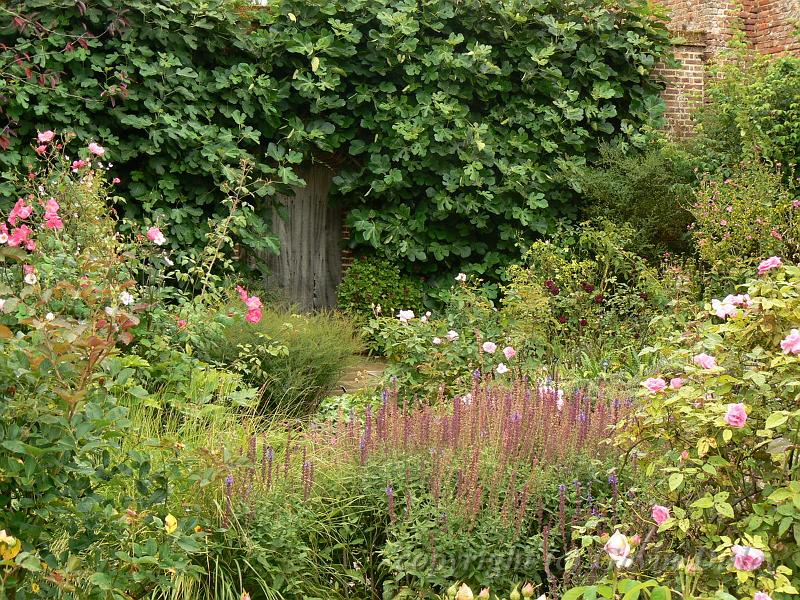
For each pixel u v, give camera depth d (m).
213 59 8.89
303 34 9.05
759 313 2.88
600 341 7.24
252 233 8.96
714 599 2.33
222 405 4.86
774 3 11.16
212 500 3.50
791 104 8.98
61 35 7.93
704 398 2.79
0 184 7.71
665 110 10.36
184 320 5.37
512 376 5.73
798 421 2.60
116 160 8.29
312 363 6.38
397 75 9.47
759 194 8.11
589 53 9.85
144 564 2.80
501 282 9.65
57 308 3.86
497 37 9.66
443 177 9.26
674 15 11.59
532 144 9.66
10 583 2.40
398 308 9.22
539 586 3.31
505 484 3.66
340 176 9.45
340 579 3.65
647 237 9.09
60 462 2.57
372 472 3.93
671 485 2.64
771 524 2.49
